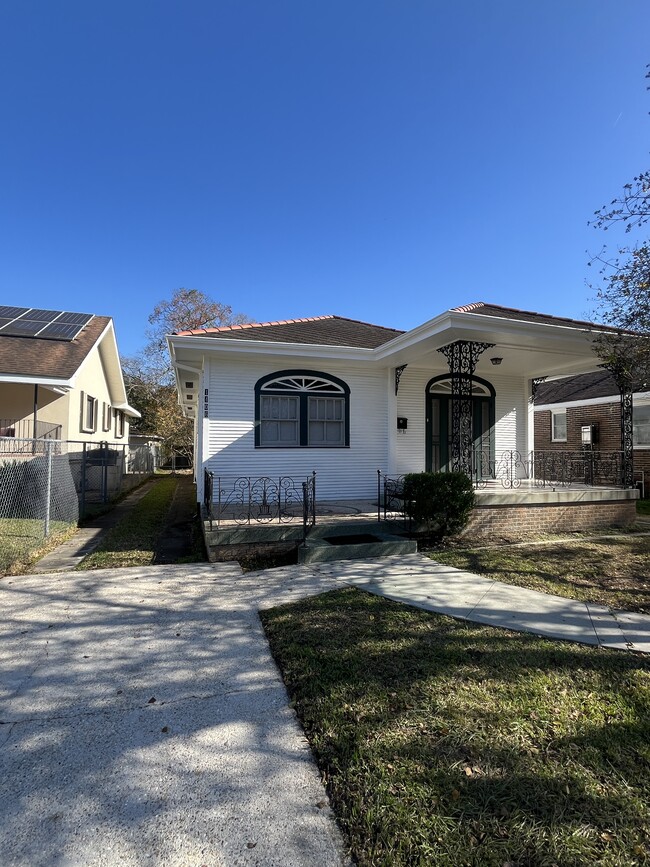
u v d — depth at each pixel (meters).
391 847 1.72
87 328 16.52
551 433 18.66
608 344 7.10
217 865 1.65
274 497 9.58
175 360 9.70
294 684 3.01
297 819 1.88
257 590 4.98
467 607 4.40
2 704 2.78
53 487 9.45
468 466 8.66
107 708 2.74
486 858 1.66
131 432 33.72
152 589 5.05
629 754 2.26
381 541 6.81
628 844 1.71
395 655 3.36
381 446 10.51
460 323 7.36
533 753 2.26
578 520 8.91
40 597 4.78
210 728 2.54
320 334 10.86
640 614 4.23
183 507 12.45
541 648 3.47
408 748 2.30
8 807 1.94
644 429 14.64
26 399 13.47
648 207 5.87
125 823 1.85
